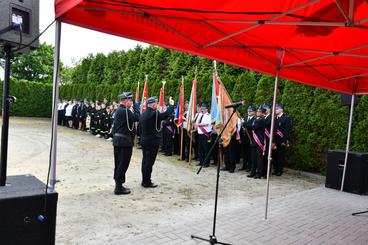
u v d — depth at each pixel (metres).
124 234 4.10
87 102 18.94
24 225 2.34
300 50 4.23
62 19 2.82
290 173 9.16
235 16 3.16
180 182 7.32
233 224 4.57
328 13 3.00
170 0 2.78
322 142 8.71
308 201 6.10
